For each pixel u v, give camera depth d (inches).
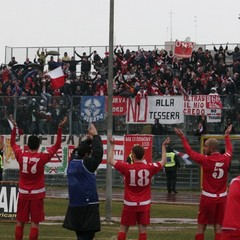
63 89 2174.0
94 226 669.3
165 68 2234.3
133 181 722.2
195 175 1887.3
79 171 667.4
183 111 1889.8
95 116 1913.1
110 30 1173.1
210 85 2110.0
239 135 1833.2
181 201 1576.0
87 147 677.3
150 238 936.9
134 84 2081.7
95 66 2372.0
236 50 2299.5
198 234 744.3
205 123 1861.5
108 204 1161.4
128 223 729.6
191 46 2304.4
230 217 353.7
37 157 744.3
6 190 1098.7
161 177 1903.3
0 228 1023.6
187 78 2161.7
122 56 2324.1
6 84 2308.1
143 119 1910.7
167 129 1923.0
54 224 1117.7
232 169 1822.1
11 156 1934.1
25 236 928.3
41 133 1946.4
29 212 754.2
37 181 751.1
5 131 1969.7
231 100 1887.3
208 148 736.3
